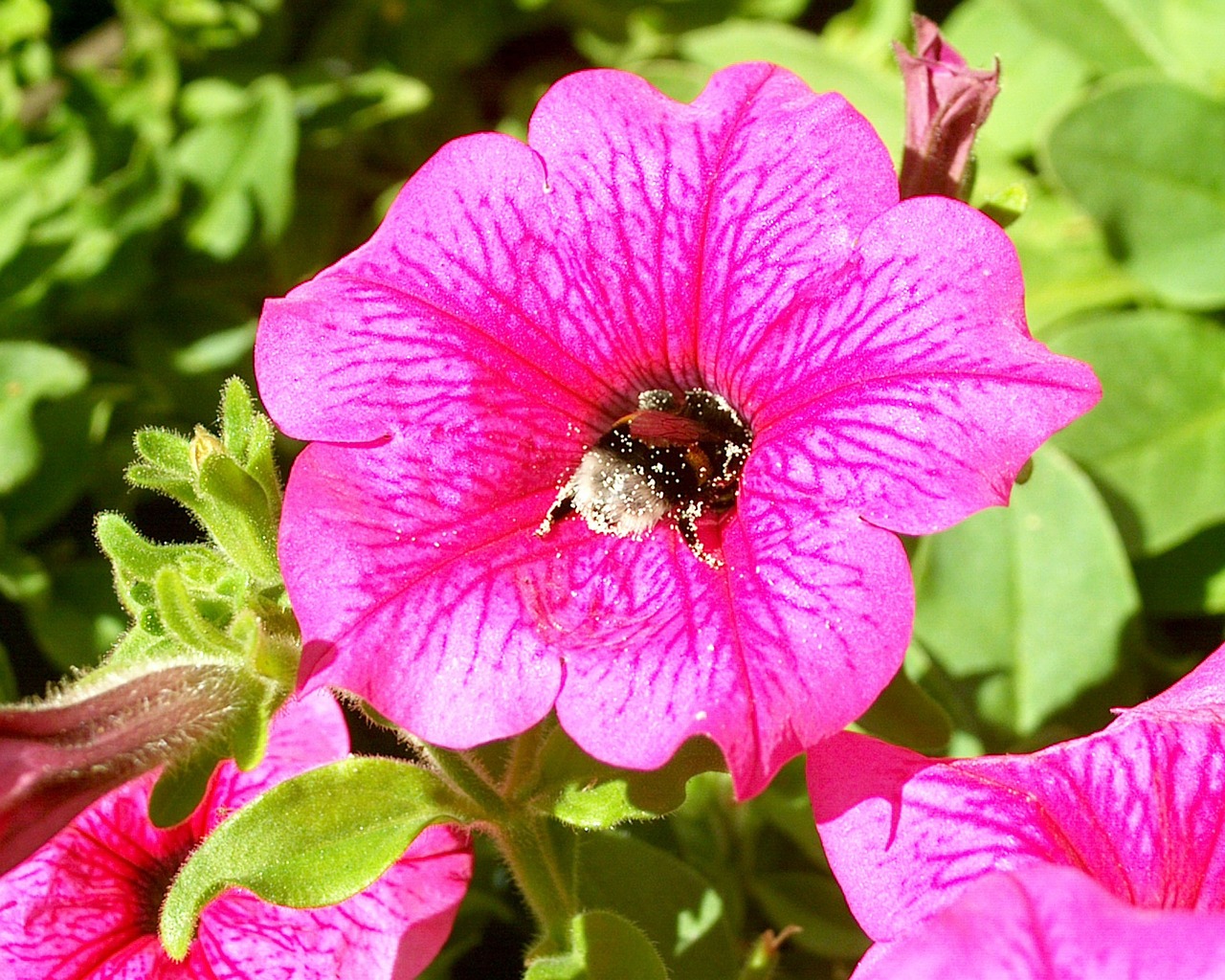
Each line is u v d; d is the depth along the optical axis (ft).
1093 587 1.20
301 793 1.02
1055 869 0.89
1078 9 1.37
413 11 1.57
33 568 1.27
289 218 1.40
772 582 0.97
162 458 1.05
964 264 0.97
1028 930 0.89
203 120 1.41
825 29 1.66
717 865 1.19
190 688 1.00
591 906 1.13
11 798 0.97
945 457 0.96
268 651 1.01
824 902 1.19
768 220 1.00
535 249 1.01
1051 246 1.36
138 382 1.33
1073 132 1.29
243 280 1.40
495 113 1.64
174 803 1.02
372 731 1.19
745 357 1.01
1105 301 1.34
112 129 1.40
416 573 0.99
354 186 1.53
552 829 1.08
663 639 0.97
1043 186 1.38
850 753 0.98
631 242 1.01
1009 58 1.41
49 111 1.45
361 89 1.45
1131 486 1.27
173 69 1.43
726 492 1.01
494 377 1.01
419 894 1.05
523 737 1.05
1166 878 0.97
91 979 1.05
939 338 0.97
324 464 0.99
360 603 0.98
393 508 0.99
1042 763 0.98
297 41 1.60
